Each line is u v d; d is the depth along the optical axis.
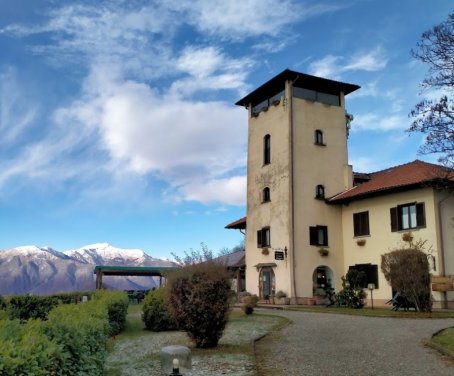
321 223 30.22
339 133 32.38
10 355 3.78
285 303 28.39
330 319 17.66
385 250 26.81
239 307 26.11
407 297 19.56
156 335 14.77
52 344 4.53
